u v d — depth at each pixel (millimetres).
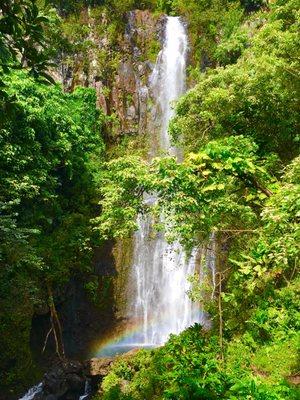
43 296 15195
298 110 10453
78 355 16312
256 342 8383
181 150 21469
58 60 21469
